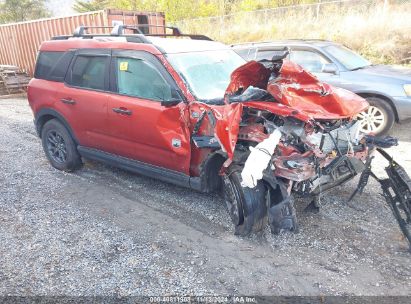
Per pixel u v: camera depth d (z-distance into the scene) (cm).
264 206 374
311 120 356
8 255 366
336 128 385
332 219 420
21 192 516
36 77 591
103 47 501
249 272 336
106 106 482
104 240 391
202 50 491
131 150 479
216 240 387
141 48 459
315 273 333
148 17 1301
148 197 491
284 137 373
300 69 377
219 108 381
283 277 329
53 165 602
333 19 1606
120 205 471
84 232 407
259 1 2520
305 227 405
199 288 316
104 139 507
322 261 349
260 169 346
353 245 371
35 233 407
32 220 436
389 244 372
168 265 347
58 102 548
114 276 332
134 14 1256
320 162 363
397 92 688
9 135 825
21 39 1486
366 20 1479
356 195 473
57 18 1313
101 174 576
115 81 481
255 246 375
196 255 362
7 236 402
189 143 410
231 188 388
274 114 388
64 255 365
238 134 399
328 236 387
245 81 419
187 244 381
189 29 2066
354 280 322
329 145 374
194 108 403
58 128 568
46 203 480
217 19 2059
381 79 705
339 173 379
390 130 771
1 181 555
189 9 2667
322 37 1492
